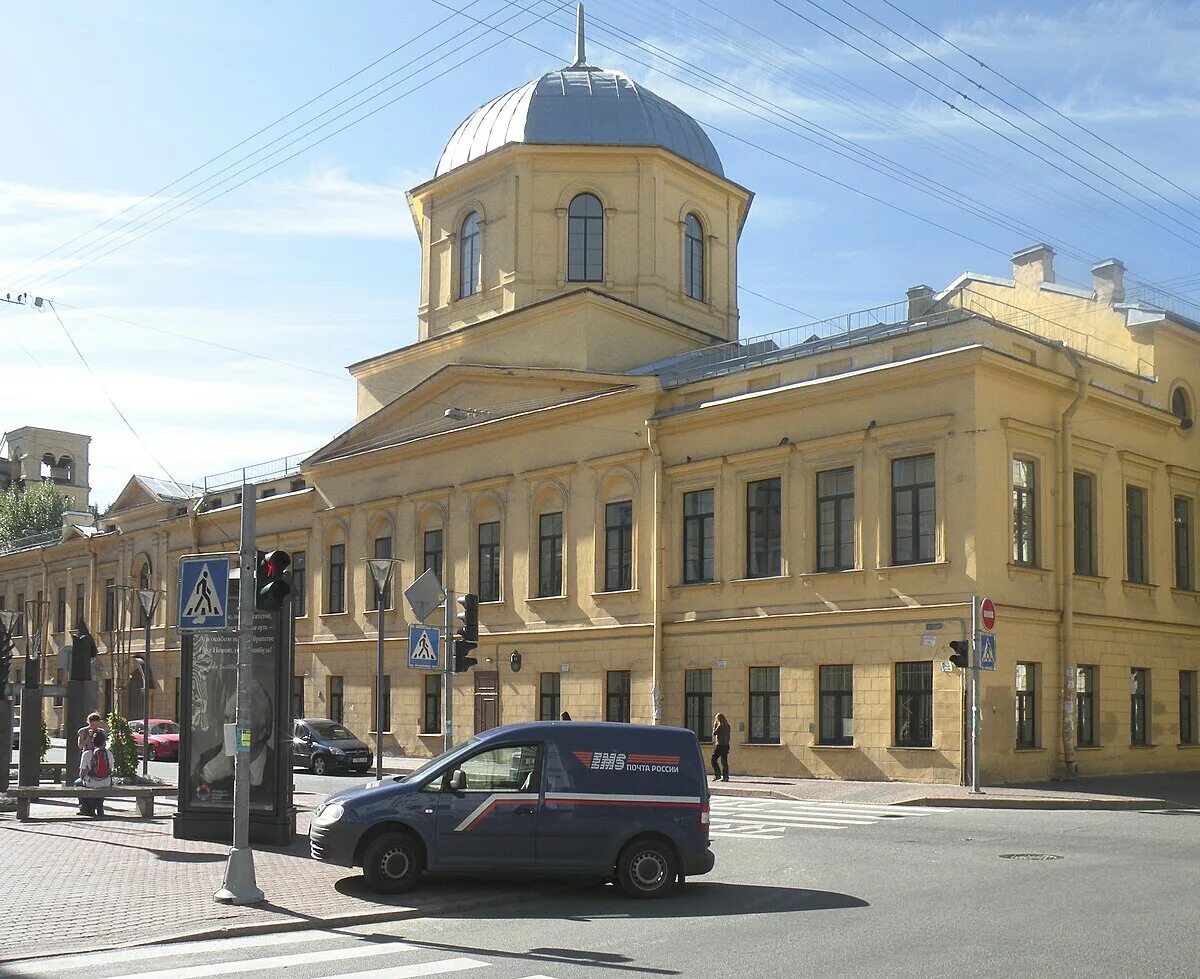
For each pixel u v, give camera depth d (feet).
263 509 170.71
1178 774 108.17
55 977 32.71
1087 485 106.73
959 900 42.98
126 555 203.31
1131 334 117.50
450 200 144.66
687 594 113.19
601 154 135.44
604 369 128.26
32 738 94.73
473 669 133.49
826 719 102.06
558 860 45.47
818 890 46.21
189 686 63.62
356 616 151.64
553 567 126.93
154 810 82.12
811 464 104.37
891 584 98.02
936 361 95.66
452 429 137.80
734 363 117.19
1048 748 97.76
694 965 33.24
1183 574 118.11
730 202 145.89
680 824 45.98
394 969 33.30
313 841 46.01
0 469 337.31
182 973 33.04
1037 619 97.71
